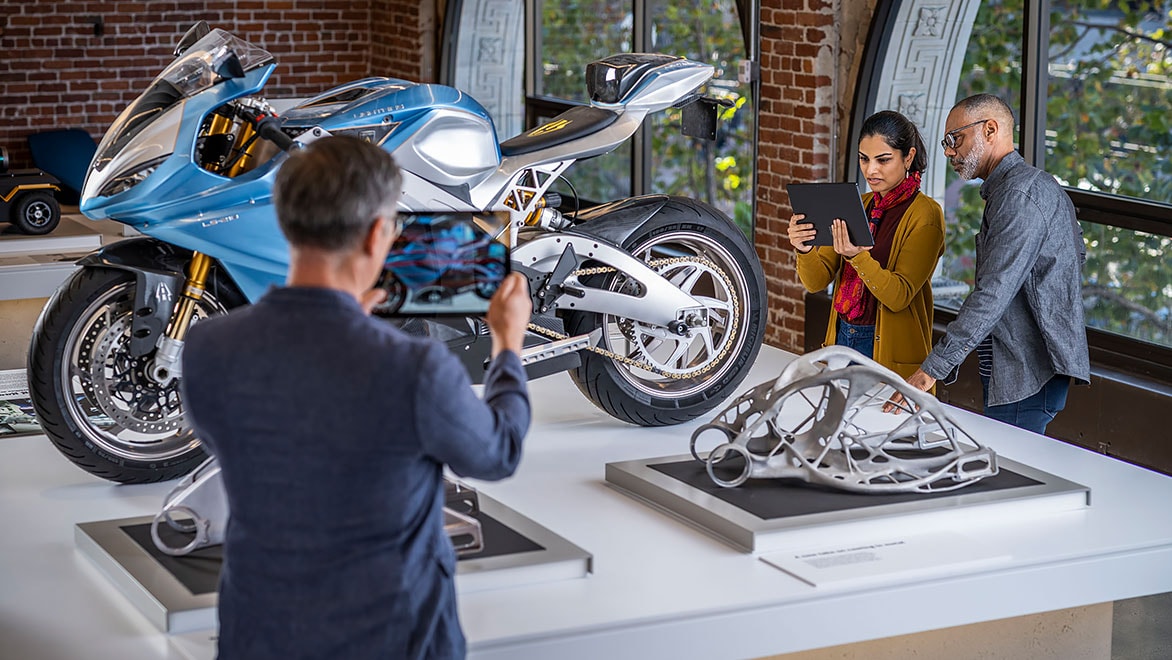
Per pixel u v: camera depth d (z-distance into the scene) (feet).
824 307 22.49
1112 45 19.25
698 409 12.75
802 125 22.84
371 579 6.21
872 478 10.18
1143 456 17.63
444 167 11.53
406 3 34.14
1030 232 11.77
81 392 12.63
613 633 8.16
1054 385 12.60
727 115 25.73
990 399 12.74
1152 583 9.71
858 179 22.52
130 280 10.70
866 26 21.93
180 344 10.59
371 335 6.18
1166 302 18.57
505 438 6.43
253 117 10.74
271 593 6.26
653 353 14.66
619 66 12.73
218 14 34.63
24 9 32.65
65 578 9.04
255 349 6.18
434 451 6.16
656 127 27.86
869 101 22.13
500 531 9.34
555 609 8.33
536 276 11.80
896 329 13.34
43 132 33.04
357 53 36.47
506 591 8.64
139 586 8.43
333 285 6.31
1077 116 19.88
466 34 33.53
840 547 9.45
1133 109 19.03
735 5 24.40
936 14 21.47
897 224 13.20
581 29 29.89
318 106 11.44
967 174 12.27
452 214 9.26
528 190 12.06
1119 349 18.90
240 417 6.19
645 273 12.23
